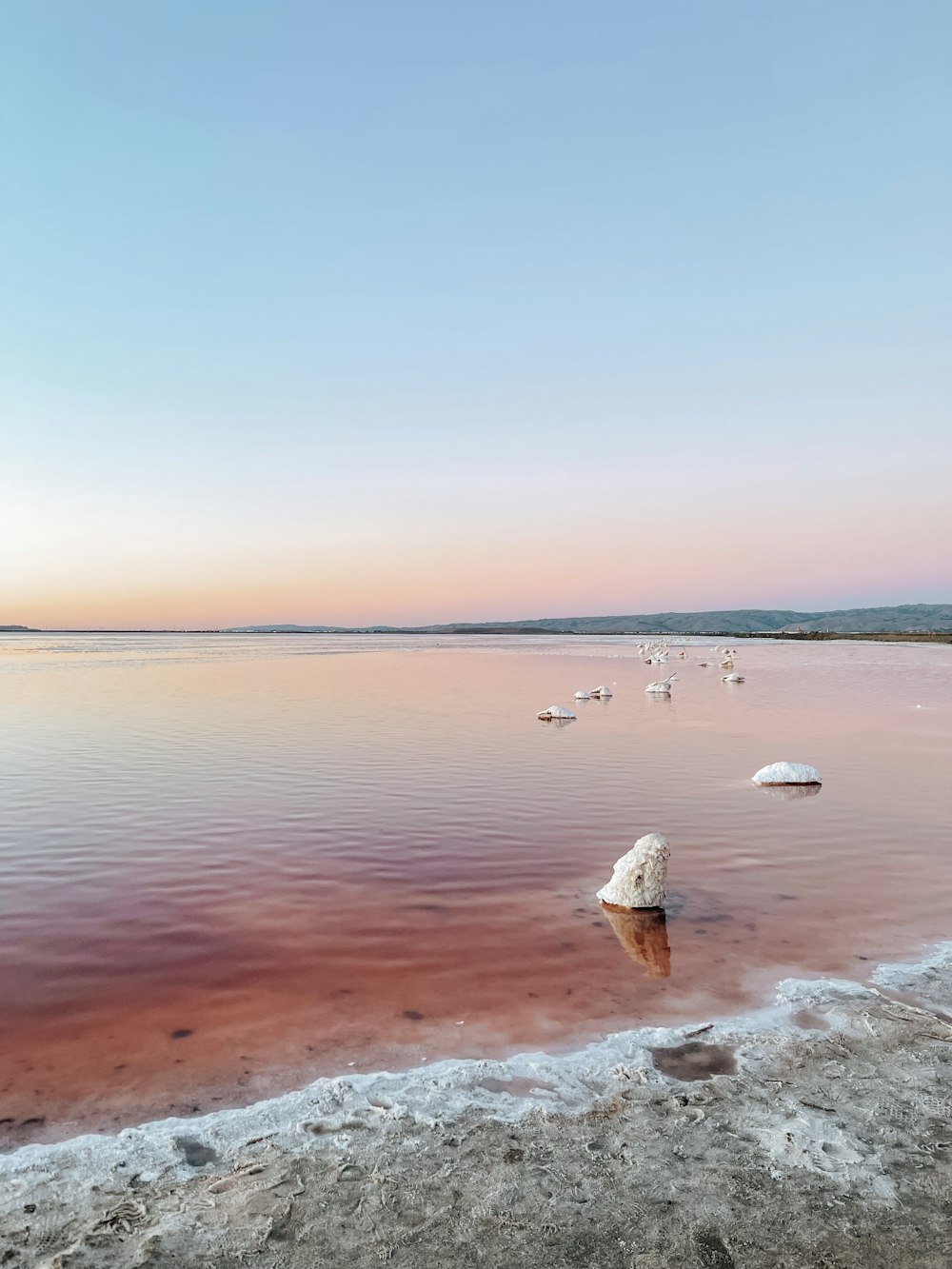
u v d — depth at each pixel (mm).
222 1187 4527
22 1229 4184
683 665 62750
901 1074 5723
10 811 13828
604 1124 5113
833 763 18453
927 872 10555
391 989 7223
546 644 144750
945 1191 4438
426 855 11352
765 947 8141
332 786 15852
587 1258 3953
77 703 32844
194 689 39875
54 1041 6324
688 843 11945
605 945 8211
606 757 19234
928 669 56062
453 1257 3965
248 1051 6145
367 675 51406
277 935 8516
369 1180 4570
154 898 9625
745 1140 4918
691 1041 6227
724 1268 3877
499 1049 6141
